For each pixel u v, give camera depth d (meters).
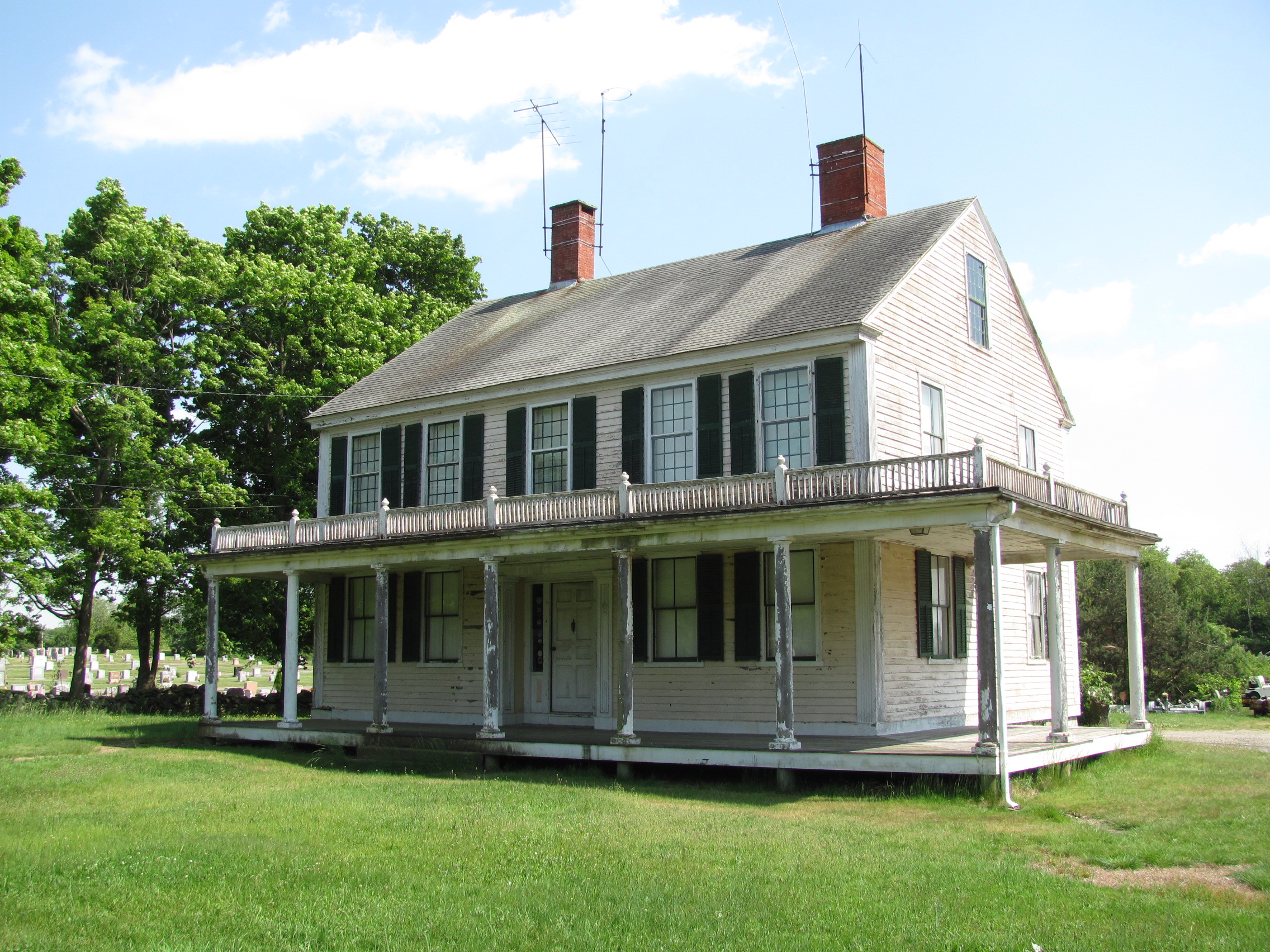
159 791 14.91
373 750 19.45
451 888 9.16
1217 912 8.27
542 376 20.64
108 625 76.62
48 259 32.19
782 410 17.94
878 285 18.27
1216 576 76.06
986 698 13.67
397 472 23.23
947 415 19.61
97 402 29.67
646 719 19.28
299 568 21.45
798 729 17.59
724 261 23.61
